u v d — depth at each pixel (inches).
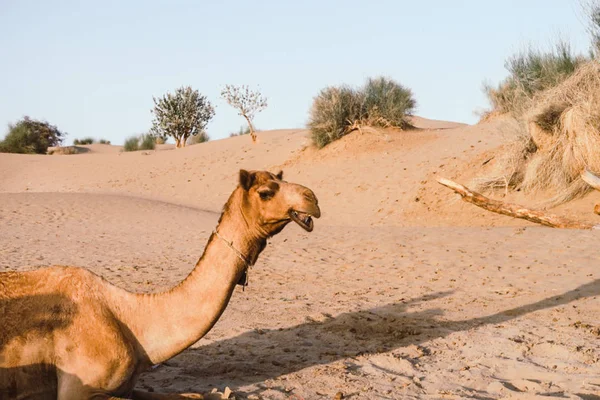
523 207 683.4
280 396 242.2
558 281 471.2
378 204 1084.5
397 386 256.8
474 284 475.2
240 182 194.1
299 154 1542.8
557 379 262.4
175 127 2770.7
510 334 335.6
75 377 189.6
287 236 760.3
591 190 805.9
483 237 676.7
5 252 647.8
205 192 1496.1
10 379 186.5
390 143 1448.1
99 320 194.2
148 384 255.6
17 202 1103.0
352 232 781.3
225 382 259.6
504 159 930.7
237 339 330.3
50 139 2886.3
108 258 623.5
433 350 309.7
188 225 909.8
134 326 199.2
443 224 896.3
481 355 299.7
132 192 1550.2
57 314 192.9
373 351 308.5
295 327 354.3
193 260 617.6
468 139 1310.3
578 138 810.2
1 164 1999.3
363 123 1531.7
